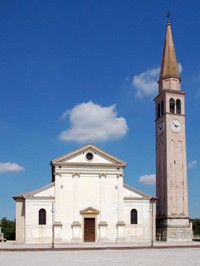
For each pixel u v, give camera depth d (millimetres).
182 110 85312
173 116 84438
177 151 83375
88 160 75125
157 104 88750
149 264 33688
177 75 87250
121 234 73875
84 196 74000
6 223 144500
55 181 73500
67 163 74000
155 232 78750
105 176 75188
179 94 85812
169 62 88188
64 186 73688
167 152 82562
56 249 54250
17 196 73000
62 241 71875
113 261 36656
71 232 72500
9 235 123250
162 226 81438
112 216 74375
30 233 71500
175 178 82062
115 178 75625
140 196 76125
